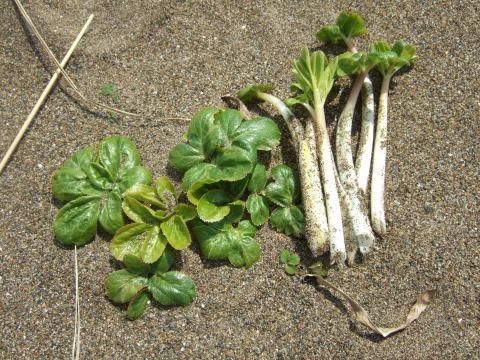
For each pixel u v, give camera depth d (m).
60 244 0.47
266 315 0.45
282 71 0.52
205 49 0.52
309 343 0.44
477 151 0.49
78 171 0.47
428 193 0.48
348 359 0.44
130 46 0.52
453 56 0.52
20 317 0.45
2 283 0.46
